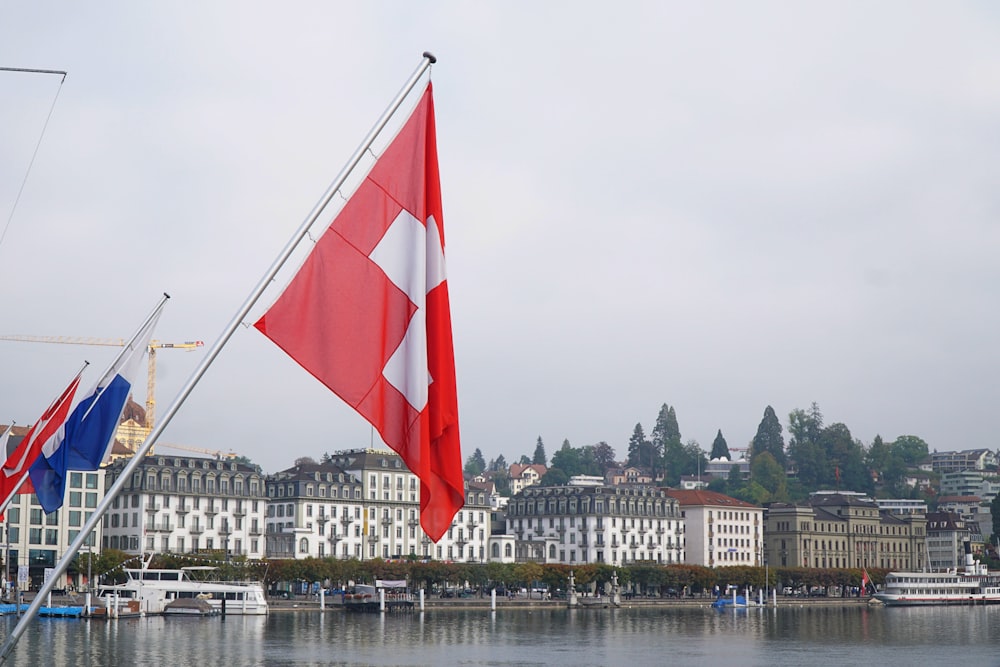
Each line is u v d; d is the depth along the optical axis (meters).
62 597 176.25
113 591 179.38
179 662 103.62
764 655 122.56
